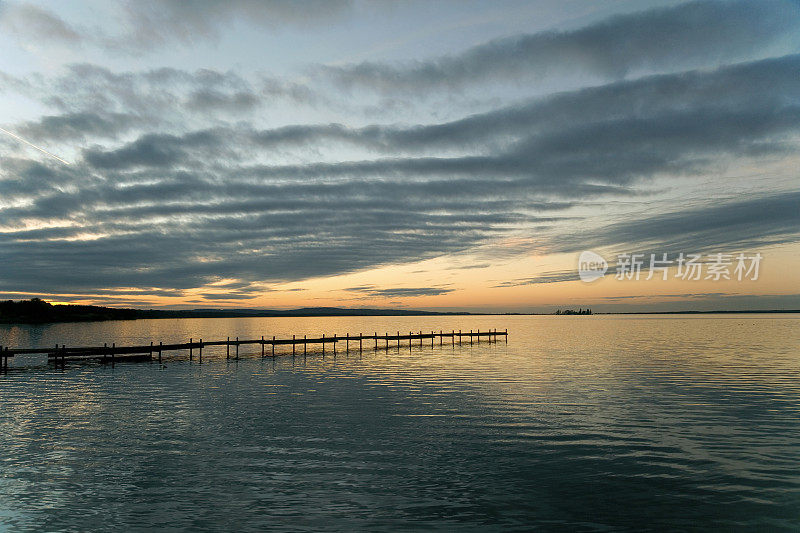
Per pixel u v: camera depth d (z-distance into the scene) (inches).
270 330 5172.2
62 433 725.3
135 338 3376.0
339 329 5629.9
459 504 472.1
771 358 1737.2
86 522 438.9
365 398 998.4
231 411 873.5
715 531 419.2
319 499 484.1
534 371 1417.3
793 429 728.3
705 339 2910.9
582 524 432.1
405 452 624.7
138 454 622.5
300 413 854.5
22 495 497.7
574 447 642.8
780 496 486.9
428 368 1545.3
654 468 565.0
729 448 636.7
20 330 4761.3
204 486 516.4
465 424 767.1
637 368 1459.2
